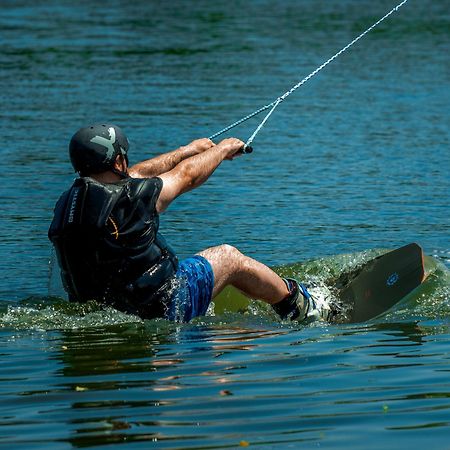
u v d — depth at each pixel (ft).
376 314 82.99
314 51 249.96
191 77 215.51
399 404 56.59
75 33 276.62
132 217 77.36
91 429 53.11
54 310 79.25
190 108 183.73
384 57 246.88
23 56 240.32
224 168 144.36
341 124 174.50
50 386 60.90
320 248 105.70
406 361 65.31
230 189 132.57
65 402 57.77
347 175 140.05
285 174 140.56
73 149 78.18
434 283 85.30
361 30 287.07
